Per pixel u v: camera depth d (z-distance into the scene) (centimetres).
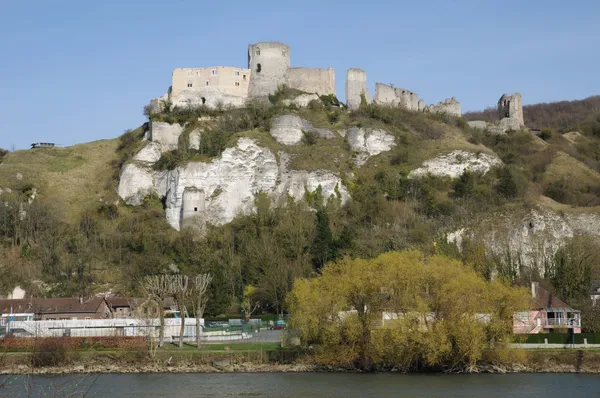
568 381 7775
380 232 14200
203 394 7200
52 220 15750
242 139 16788
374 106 18888
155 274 13125
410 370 8369
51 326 10062
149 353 8888
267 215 15125
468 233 14250
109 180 18050
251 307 12256
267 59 18900
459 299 8206
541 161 19150
